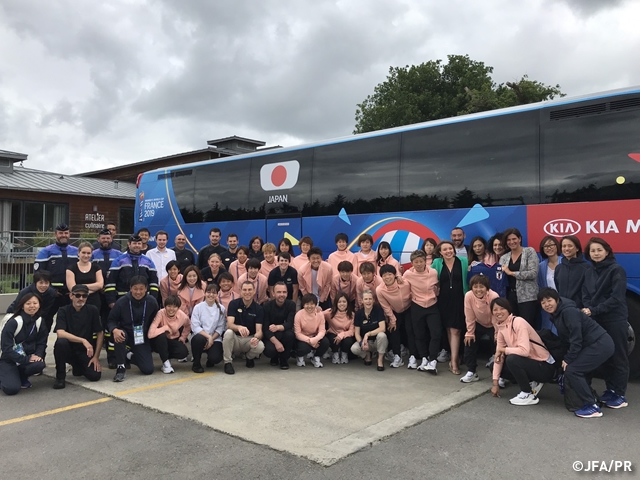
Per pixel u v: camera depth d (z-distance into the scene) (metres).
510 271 6.34
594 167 6.39
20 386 5.89
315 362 7.21
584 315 5.08
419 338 6.98
